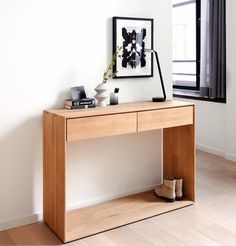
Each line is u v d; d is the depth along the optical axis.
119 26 2.88
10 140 2.52
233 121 4.15
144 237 2.41
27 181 2.62
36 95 2.59
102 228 2.50
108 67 2.90
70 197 2.83
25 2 2.46
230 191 3.24
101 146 2.94
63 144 2.31
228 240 2.34
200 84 4.64
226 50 4.13
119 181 3.08
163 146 3.30
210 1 4.32
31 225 2.62
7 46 2.44
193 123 2.92
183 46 5.18
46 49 2.59
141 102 3.01
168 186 2.96
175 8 5.22
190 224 2.58
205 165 4.05
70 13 2.66
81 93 2.72
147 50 3.01
